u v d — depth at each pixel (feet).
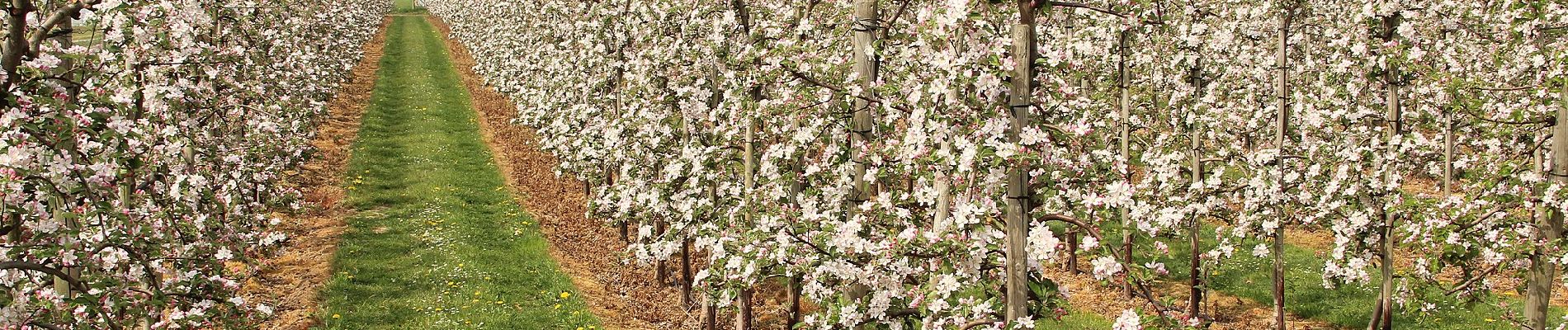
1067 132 20.86
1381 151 35.47
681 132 42.88
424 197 66.59
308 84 79.46
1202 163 47.50
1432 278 34.35
